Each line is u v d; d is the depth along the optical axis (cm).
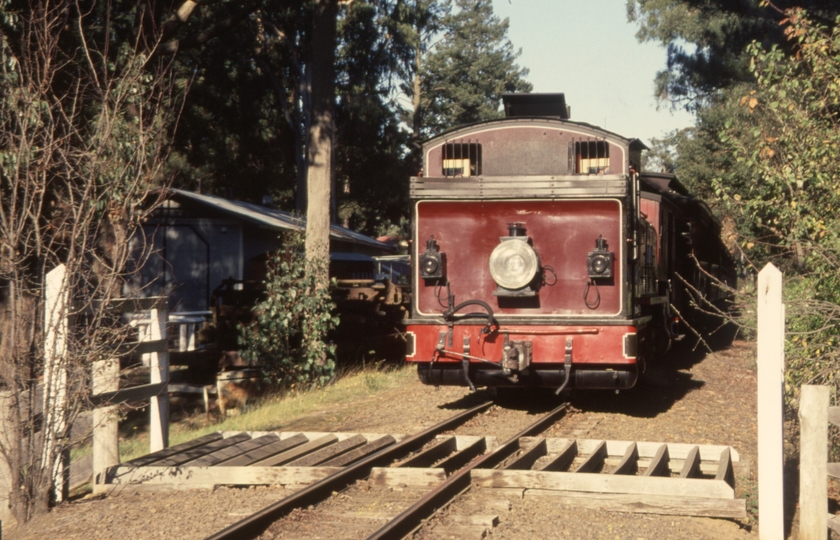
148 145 872
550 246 1024
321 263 1430
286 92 4869
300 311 1395
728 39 2039
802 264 977
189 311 2491
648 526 589
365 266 3106
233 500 653
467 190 1043
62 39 1247
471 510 614
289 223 2698
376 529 565
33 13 900
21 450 643
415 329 1055
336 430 984
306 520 588
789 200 842
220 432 887
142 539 558
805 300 753
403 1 4094
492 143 1102
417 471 690
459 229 1052
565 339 1009
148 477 702
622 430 973
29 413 651
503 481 672
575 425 1002
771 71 855
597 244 1004
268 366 1342
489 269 1030
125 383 827
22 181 706
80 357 672
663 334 1410
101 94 848
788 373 753
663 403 1180
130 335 796
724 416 1070
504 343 1006
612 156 1061
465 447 863
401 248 5022
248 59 4303
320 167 1502
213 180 4559
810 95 852
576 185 1012
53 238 712
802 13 850
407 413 1097
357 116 5200
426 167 1120
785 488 723
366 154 5500
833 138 793
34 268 795
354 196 5731
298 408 1174
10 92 804
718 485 624
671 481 637
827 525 550
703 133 3002
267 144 4703
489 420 1046
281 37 4375
